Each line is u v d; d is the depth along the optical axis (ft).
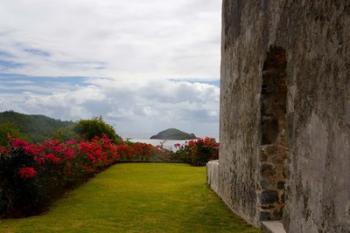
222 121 26.68
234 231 18.20
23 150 22.93
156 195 27.04
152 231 18.44
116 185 31.40
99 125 55.98
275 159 17.78
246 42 20.35
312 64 11.71
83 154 33.55
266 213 17.63
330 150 10.46
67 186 30.48
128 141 59.21
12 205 22.11
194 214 21.68
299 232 12.56
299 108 12.73
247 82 20.11
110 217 21.01
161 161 52.49
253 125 18.93
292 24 13.50
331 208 10.36
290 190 13.50
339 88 10.02
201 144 49.42
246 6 20.35
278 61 17.11
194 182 32.78
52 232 18.19
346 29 9.73
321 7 11.13
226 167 24.63
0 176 22.21
